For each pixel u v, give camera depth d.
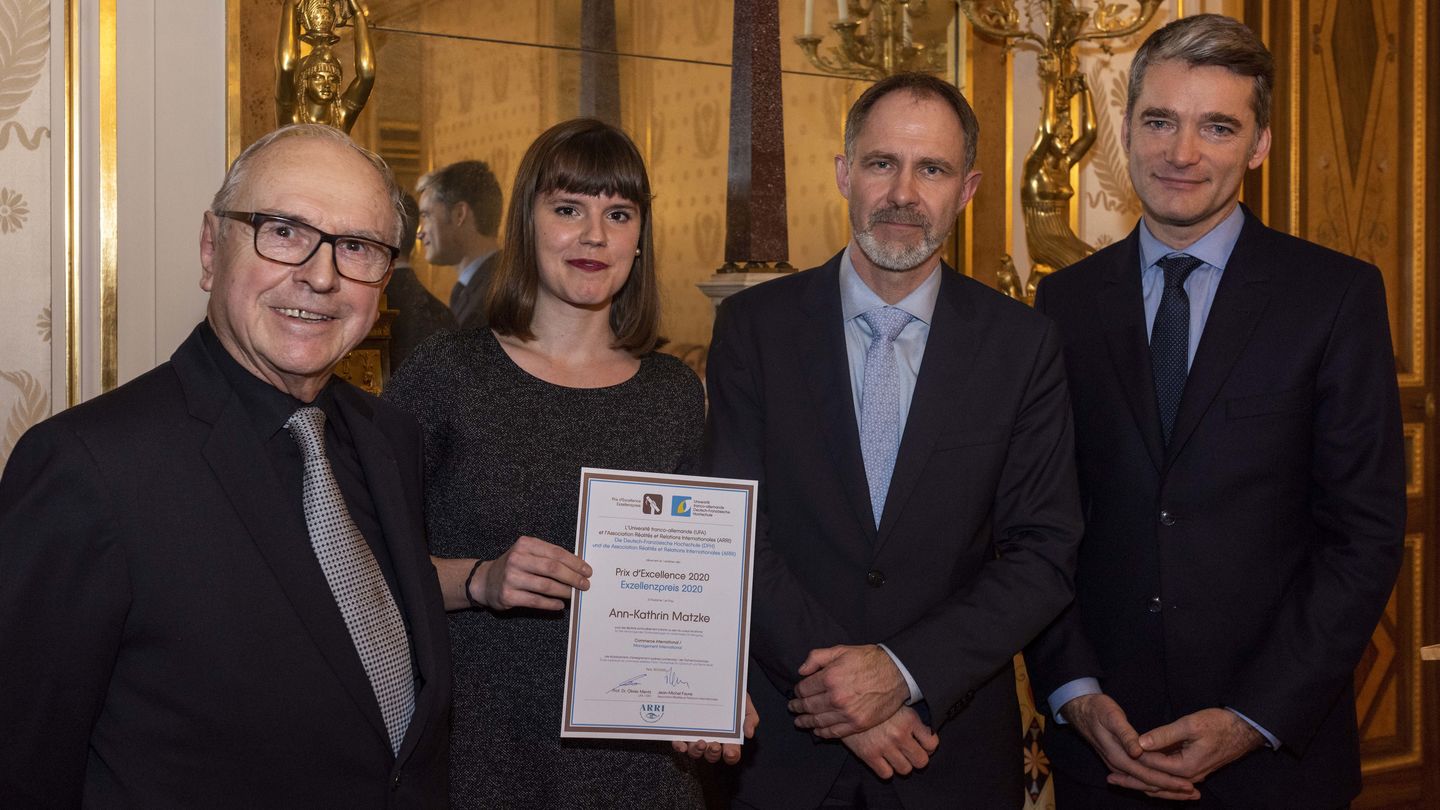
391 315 2.88
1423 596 4.19
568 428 1.91
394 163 3.00
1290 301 1.98
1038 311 2.12
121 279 2.76
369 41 2.66
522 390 1.91
